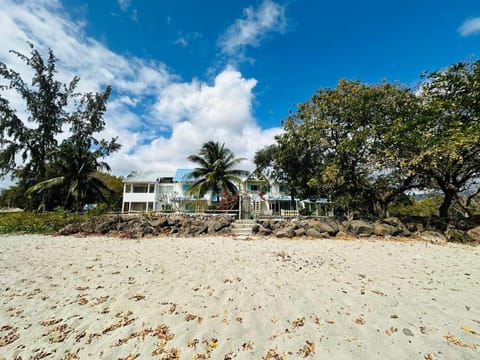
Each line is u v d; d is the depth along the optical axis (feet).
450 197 36.60
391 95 38.27
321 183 42.45
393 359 6.77
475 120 29.27
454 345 7.45
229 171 73.97
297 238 30.86
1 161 58.03
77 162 59.67
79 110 73.20
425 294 11.61
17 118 59.52
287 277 14.19
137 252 21.39
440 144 28.37
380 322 8.84
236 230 34.78
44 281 13.38
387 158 34.63
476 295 11.54
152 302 10.54
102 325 8.62
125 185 89.92
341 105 41.37
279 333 8.10
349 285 12.83
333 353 7.02
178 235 33.04
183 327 8.43
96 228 33.76
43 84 65.41
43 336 7.95
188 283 13.05
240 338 7.79
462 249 24.32
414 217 36.42
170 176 94.63
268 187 78.28
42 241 27.50
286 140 47.50
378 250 23.25
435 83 33.81
